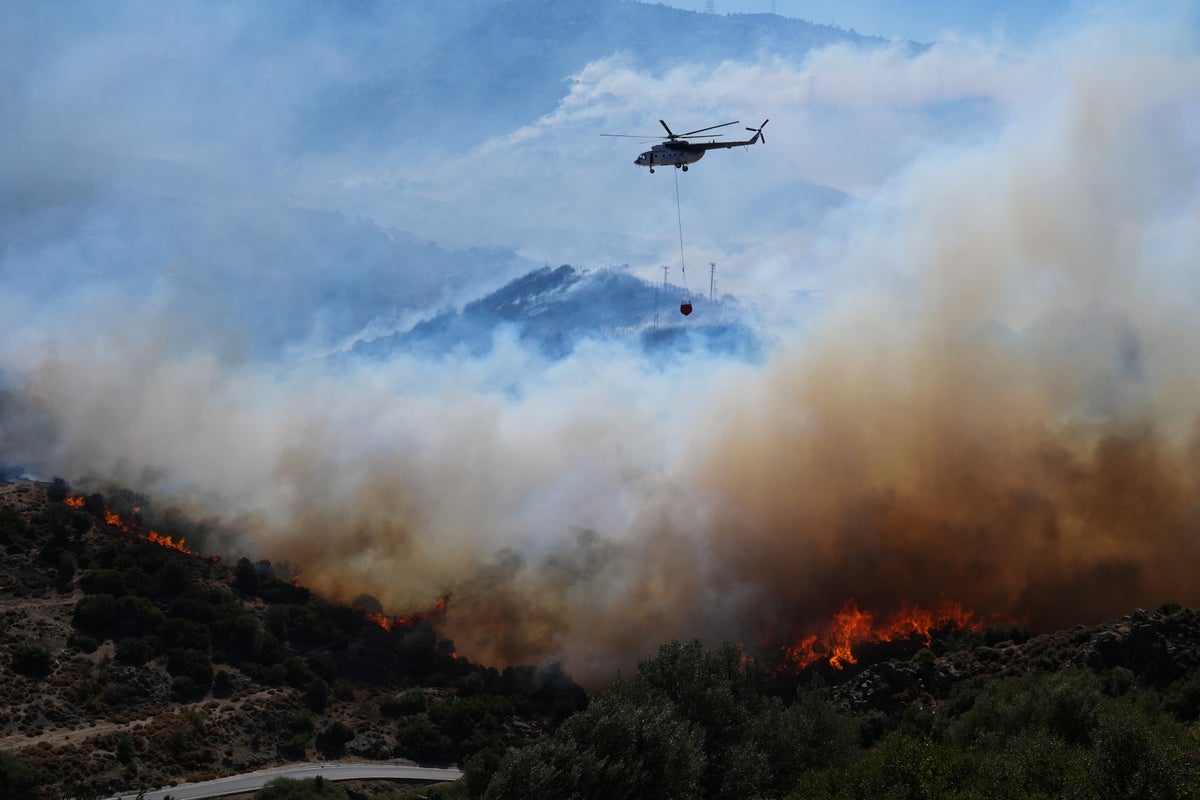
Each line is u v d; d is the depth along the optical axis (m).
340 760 82.75
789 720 51.34
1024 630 72.12
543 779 44.12
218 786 73.69
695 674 52.97
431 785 77.38
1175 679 55.53
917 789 41.19
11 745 73.81
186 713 82.50
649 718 47.72
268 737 83.38
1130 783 37.84
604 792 44.69
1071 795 37.59
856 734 53.12
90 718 80.06
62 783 69.94
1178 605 62.00
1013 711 48.81
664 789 45.84
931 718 59.34
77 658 86.56
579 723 47.91
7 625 88.31
